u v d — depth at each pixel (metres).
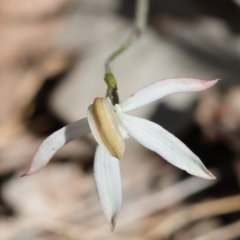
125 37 0.17
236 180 0.16
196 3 0.17
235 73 0.16
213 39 0.17
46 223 0.16
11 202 0.16
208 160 0.16
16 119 0.17
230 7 0.17
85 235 0.16
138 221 0.16
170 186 0.16
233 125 0.16
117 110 0.12
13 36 0.17
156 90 0.12
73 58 0.17
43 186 0.17
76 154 0.17
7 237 0.16
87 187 0.17
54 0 0.17
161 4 0.17
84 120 0.12
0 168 0.17
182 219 0.16
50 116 0.17
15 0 0.17
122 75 0.17
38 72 0.17
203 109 0.16
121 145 0.11
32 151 0.17
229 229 0.15
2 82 0.17
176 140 0.12
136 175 0.16
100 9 0.17
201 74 0.16
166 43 0.17
